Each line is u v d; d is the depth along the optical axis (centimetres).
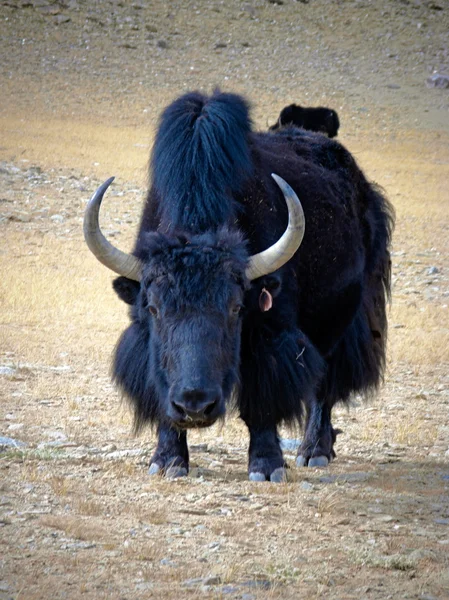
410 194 9444
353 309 2906
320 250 2684
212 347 2075
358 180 3181
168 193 2345
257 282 2270
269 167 2630
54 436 2816
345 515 2136
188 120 2400
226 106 2427
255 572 1741
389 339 4700
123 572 1714
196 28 16950
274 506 2173
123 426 3016
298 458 2802
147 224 2466
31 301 4903
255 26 17512
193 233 2284
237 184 2381
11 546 1816
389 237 3356
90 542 1864
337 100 14600
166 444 2438
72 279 5609
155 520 2011
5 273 5500
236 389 2403
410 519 2128
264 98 14250
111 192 8394
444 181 10300
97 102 12975
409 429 3128
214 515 2086
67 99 12900
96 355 4059
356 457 2847
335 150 3114
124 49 15600
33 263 5988
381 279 3266
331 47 17150
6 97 12569
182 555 1820
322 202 2744
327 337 2814
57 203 7856
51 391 3416
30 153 9506
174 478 2369
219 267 2123
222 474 2478
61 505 2100
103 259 2239
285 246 2197
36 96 12825
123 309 4984
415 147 12288
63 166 9125
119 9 17075
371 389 3131
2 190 8038
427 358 4347
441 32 18312
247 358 2392
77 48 15262
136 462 2527
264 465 2427
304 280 2634
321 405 2847
